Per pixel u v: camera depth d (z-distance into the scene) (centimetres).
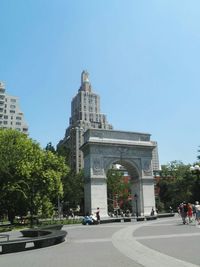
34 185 6744
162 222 5534
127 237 3116
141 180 8512
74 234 3794
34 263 1827
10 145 6356
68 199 11856
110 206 13400
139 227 4462
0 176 6091
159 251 2111
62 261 1864
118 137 8569
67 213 12712
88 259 1900
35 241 2414
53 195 7169
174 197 12075
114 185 13000
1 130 7150
